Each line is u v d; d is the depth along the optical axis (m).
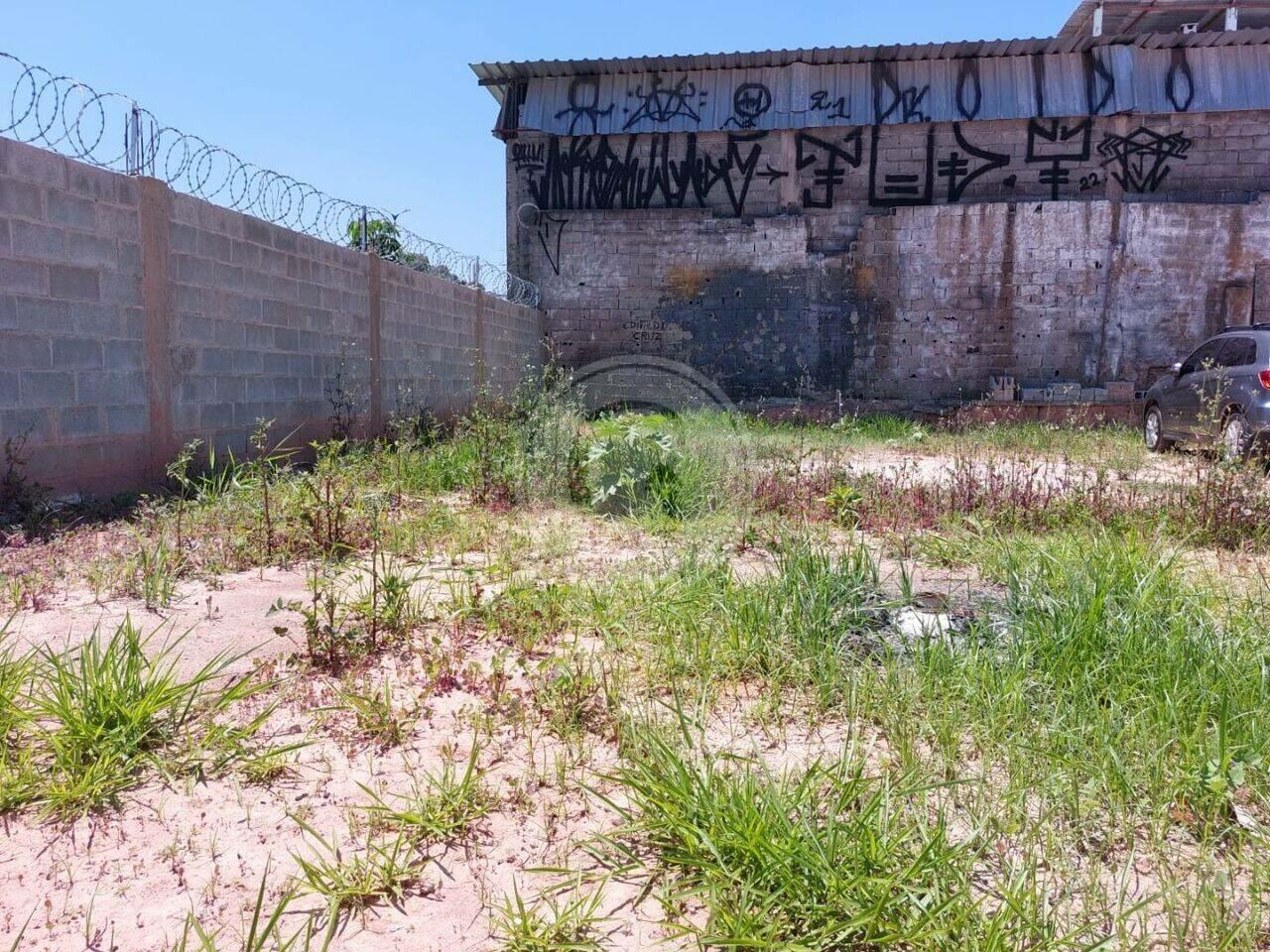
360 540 5.34
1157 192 16.38
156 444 6.50
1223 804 2.38
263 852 2.18
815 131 16.97
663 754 2.46
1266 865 2.12
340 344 9.31
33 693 2.84
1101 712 2.82
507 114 17.48
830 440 11.80
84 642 3.21
